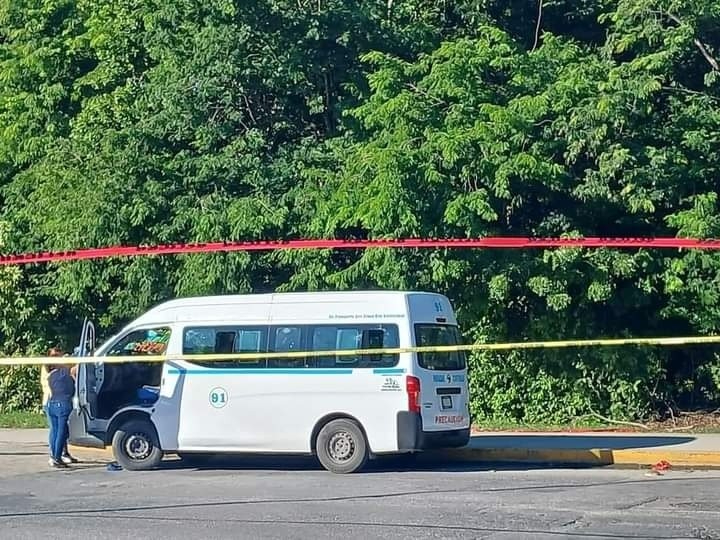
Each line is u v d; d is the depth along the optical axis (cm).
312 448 1416
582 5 2134
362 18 1916
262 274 1881
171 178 1862
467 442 1465
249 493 1226
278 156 1881
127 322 2075
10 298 2083
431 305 1448
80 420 1500
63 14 2256
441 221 1667
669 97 1873
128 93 2045
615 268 1752
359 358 1405
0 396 2178
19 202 2111
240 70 1844
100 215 1812
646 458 1512
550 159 1741
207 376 1454
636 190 1739
